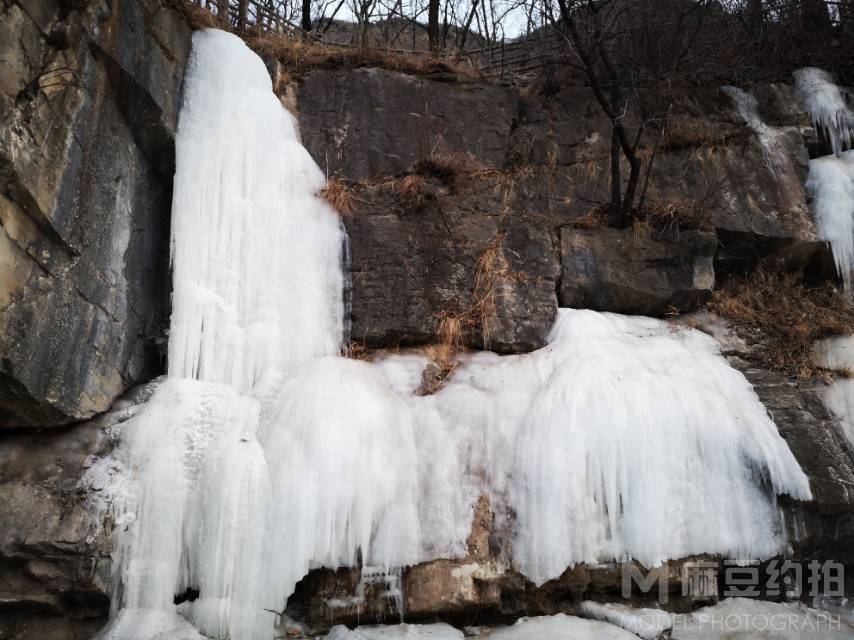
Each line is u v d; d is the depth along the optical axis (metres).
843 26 9.91
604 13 8.90
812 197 8.38
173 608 4.86
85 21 5.05
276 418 5.58
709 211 7.90
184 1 6.68
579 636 4.89
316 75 8.02
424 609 5.16
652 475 5.55
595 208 7.86
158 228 6.32
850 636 5.13
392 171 7.69
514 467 5.66
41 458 5.09
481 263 7.11
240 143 6.55
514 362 6.65
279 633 5.03
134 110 5.78
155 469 5.09
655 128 8.44
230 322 6.08
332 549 5.13
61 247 4.95
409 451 5.71
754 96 8.96
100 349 5.38
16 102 4.48
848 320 7.53
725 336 7.27
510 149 8.10
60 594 4.72
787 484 5.65
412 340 6.87
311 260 6.65
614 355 6.39
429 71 8.53
